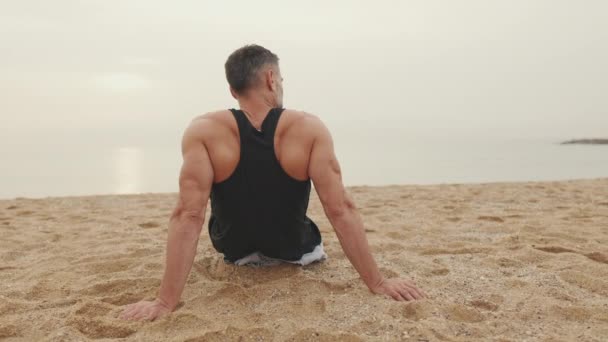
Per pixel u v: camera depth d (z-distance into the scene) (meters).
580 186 7.04
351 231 2.00
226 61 2.06
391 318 1.80
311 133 1.94
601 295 2.10
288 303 1.99
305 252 2.43
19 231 3.97
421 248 3.03
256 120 1.99
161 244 3.29
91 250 3.18
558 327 1.74
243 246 2.30
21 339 1.72
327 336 1.64
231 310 1.95
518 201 5.46
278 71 2.07
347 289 2.16
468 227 3.81
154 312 1.85
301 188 2.03
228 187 1.99
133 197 6.67
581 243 3.09
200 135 1.91
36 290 2.27
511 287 2.20
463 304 2.00
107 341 1.65
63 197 6.64
